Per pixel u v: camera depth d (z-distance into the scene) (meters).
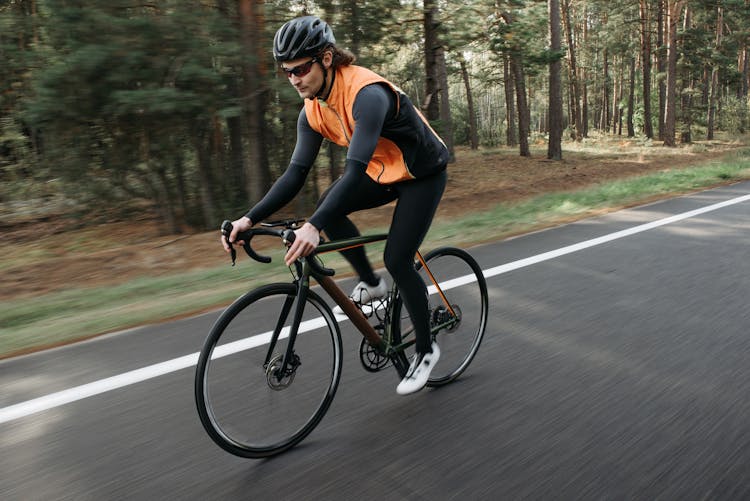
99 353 3.60
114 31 7.87
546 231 7.07
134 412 2.86
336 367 2.72
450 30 12.12
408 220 2.71
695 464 2.33
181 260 7.06
